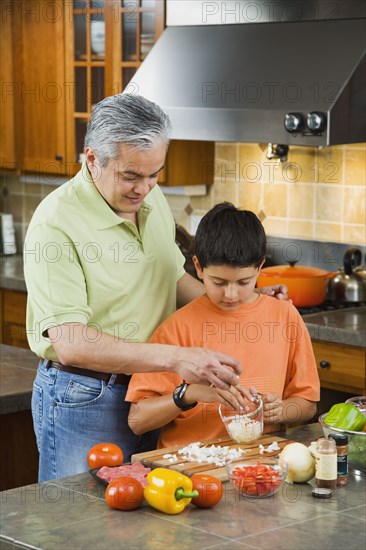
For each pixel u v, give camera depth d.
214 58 4.59
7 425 3.43
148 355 2.51
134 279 2.78
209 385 2.50
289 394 2.82
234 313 2.72
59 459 2.80
